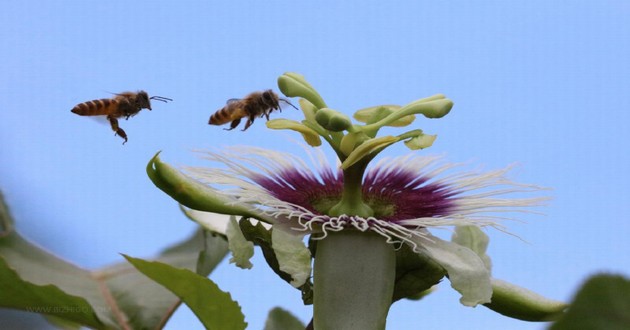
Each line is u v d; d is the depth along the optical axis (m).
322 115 0.32
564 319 0.19
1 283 0.31
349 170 0.32
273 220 0.31
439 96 0.32
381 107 0.32
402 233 0.31
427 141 0.32
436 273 0.32
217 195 0.31
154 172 0.31
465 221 0.32
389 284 0.31
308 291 0.32
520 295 0.32
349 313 0.31
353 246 0.31
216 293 0.30
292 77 0.32
